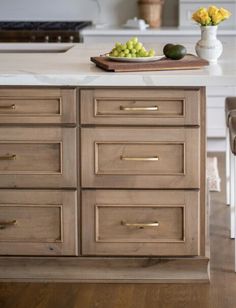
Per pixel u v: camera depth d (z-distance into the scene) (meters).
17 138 4.04
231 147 4.38
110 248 4.10
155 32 6.88
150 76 3.91
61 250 4.11
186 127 3.99
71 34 6.84
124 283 4.12
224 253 4.51
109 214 4.08
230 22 7.04
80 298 3.96
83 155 4.04
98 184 4.05
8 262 4.14
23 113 4.02
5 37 6.88
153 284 4.11
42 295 4.00
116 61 4.12
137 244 4.09
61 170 4.05
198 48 4.34
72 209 4.08
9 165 4.07
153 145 4.01
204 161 4.02
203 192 4.04
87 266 4.12
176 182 4.03
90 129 4.01
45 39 6.84
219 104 6.77
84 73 3.97
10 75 3.96
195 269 4.11
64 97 3.99
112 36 6.92
